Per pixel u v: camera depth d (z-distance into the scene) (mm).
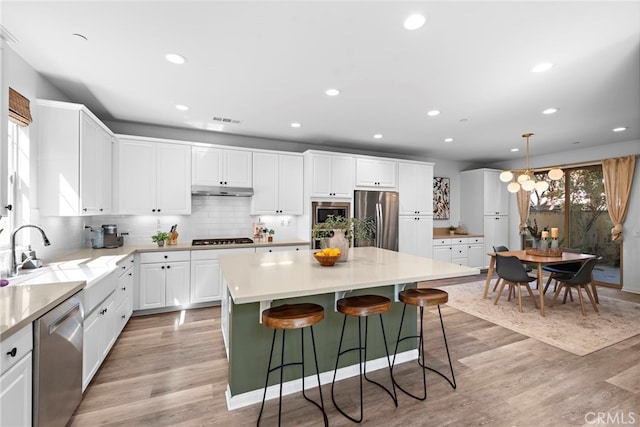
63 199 2596
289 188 4676
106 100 3174
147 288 3592
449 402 2014
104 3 1698
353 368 2375
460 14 1780
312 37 2029
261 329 2068
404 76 2598
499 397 2068
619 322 3477
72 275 2371
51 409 1498
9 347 1211
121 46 2145
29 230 2424
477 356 2662
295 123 3996
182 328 3234
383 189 5305
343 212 4863
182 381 2244
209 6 1723
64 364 1634
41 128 2531
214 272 3924
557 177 4008
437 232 6547
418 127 4145
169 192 3920
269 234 4707
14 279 1969
